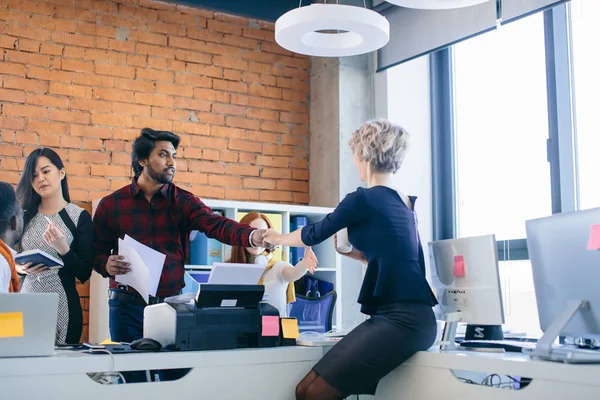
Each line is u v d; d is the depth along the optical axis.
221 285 2.52
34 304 2.13
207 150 5.49
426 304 2.55
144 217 3.43
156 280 2.96
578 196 4.43
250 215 4.01
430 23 5.09
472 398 2.28
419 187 5.55
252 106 5.73
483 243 2.61
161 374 2.74
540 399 2.07
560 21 4.55
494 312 2.56
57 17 5.02
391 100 5.54
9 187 2.42
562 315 2.22
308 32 3.39
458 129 5.49
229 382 2.43
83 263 3.40
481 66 5.27
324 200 5.73
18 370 2.07
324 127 5.78
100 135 5.08
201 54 5.54
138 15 5.30
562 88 4.52
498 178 5.07
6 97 4.80
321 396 2.50
